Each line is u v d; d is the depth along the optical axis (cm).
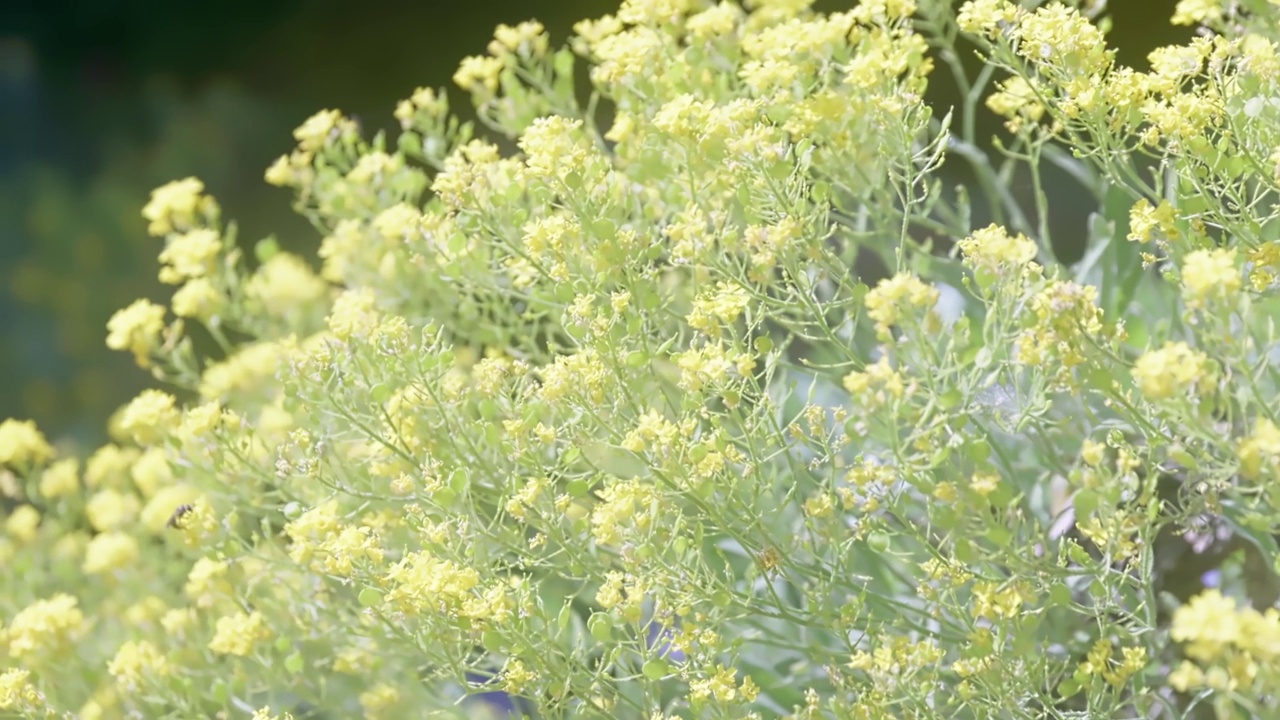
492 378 125
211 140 288
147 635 134
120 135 296
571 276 126
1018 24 127
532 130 125
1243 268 126
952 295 138
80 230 258
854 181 130
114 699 133
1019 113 136
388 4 309
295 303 140
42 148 293
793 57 128
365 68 300
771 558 123
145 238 252
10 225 262
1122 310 133
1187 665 117
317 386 126
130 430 130
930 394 121
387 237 135
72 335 223
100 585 137
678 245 125
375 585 124
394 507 128
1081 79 124
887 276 143
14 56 327
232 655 131
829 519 124
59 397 206
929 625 130
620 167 133
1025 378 129
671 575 123
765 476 130
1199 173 125
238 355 139
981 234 122
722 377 123
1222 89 124
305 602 130
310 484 130
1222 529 130
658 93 131
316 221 139
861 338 135
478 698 136
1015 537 123
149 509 135
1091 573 122
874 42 128
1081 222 174
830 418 133
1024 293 122
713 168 128
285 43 314
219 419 129
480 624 122
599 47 131
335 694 134
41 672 131
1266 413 120
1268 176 124
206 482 131
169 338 135
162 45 321
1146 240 123
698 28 132
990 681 122
